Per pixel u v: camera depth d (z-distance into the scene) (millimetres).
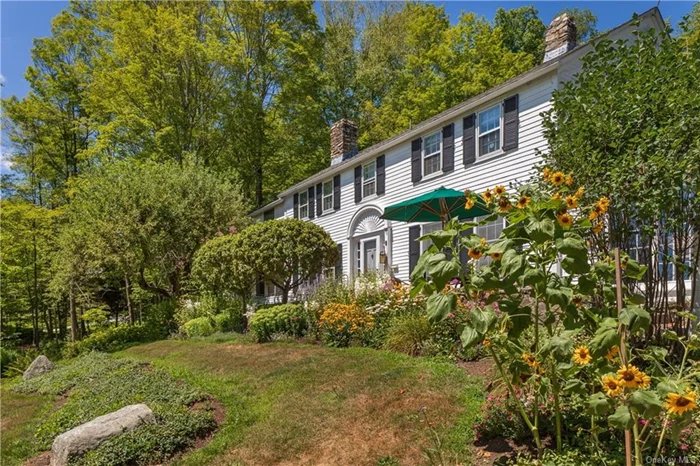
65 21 20969
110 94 18969
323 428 4082
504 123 9977
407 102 21812
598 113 4461
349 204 15719
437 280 2422
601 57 4832
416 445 3447
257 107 22250
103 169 14742
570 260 2320
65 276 13594
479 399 4051
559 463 2521
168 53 18953
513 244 2500
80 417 5492
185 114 20500
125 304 19422
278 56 23172
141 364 8617
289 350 7660
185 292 15000
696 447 2594
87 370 8766
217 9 21984
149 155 19625
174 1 20734
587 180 4391
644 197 3941
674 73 4238
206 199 14953
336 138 17656
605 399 2123
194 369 7430
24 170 20875
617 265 2248
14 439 5352
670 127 3904
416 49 23922
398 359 5852
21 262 17125
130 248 13203
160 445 4238
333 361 6266
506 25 25781
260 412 4828
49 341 17969
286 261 11070
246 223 16109
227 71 20984
